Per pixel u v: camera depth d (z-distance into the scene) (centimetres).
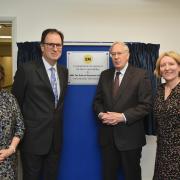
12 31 312
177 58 226
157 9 318
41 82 246
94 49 299
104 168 270
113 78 268
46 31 252
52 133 250
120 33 316
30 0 311
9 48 611
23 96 249
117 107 255
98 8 314
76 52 298
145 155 318
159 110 226
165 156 221
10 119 224
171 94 223
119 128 255
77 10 313
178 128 216
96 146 299
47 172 258
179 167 215
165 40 319
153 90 288
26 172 250
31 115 246
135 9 316
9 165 224
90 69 298
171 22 319
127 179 259
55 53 248
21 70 249
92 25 314
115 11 315
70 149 299
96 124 298
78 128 299
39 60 258
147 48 297
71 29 313
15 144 227
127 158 258
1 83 225
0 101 222
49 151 253
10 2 310
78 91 299
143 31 317
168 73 226
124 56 258
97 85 289
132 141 255
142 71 263
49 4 312
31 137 245
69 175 300
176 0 318
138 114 248
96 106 273
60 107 258
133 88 256
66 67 287
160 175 225
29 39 312
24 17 311
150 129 286
